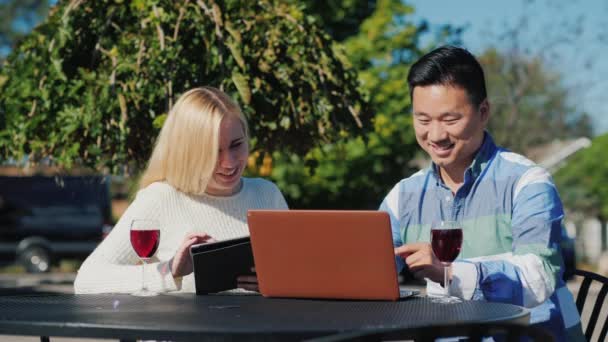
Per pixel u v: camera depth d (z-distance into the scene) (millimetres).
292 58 5609
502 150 3578
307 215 3205
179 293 3586
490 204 3508
